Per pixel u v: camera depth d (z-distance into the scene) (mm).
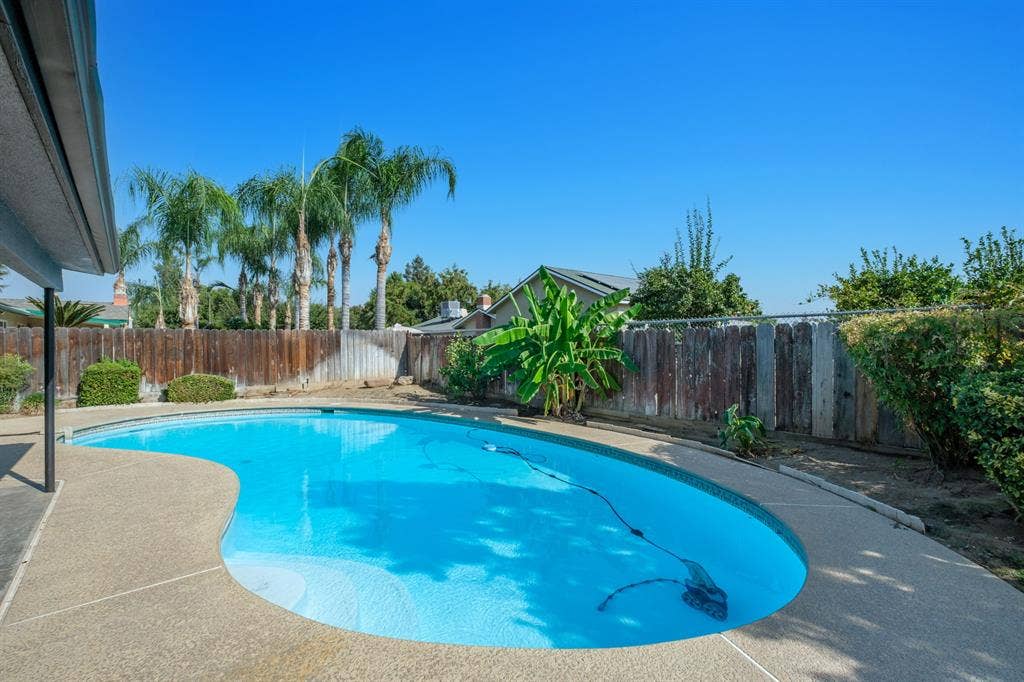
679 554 4629
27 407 10461
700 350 8336
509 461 8070
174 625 2623
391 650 2422
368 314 43875
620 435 8203
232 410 11445
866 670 2229
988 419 3857
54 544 3680
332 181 17484
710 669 2250
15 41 1381
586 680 2186
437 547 4746
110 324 23469
